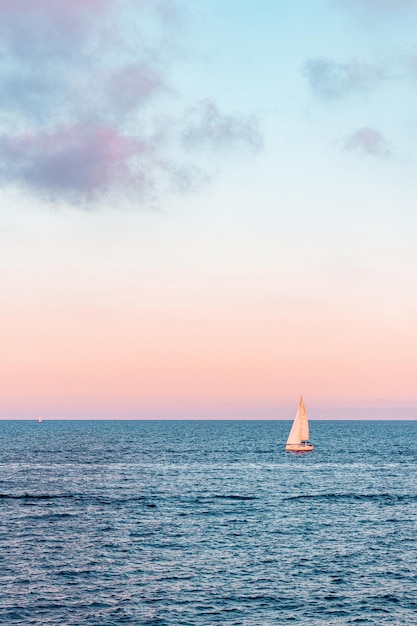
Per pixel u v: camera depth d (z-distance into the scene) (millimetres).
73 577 47000
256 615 40000
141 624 38344
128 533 61000
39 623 38281
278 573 48281
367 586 45531
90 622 38531
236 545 56469
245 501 80125
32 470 117188
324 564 50750
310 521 67188
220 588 44844
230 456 152625
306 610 40969
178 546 56000
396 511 73625
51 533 60875
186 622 38750
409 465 132625
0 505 76062
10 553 53312
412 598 43250
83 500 80125
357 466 128875
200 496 84125
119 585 45312
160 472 114000
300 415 163250
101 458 145375
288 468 123188
